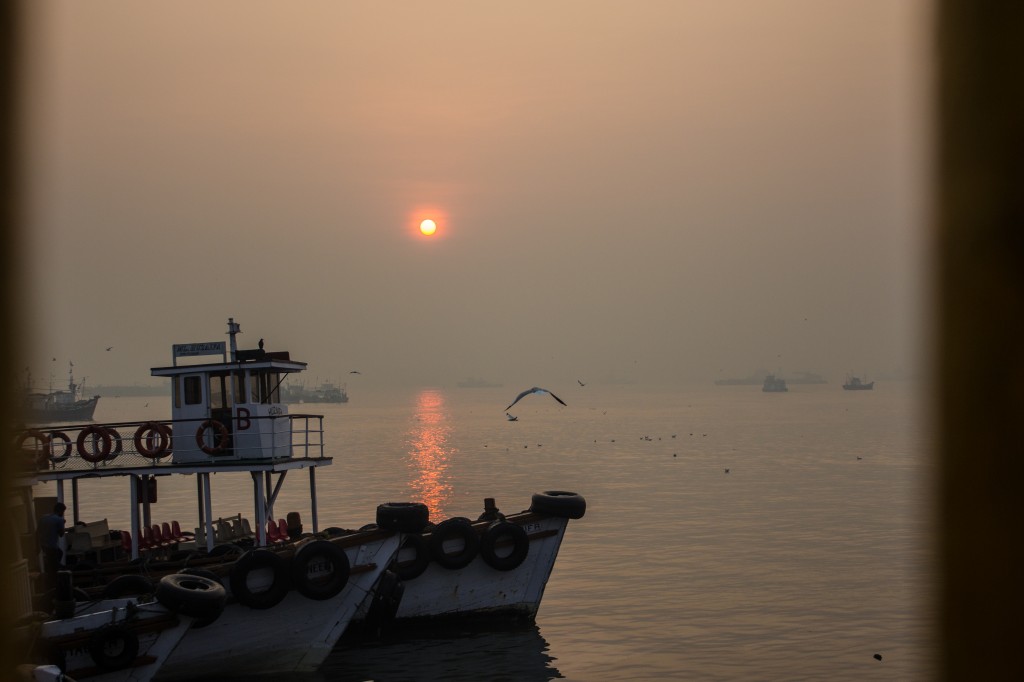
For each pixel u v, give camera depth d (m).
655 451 121.81
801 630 28.27
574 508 28.64
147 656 20.48
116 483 86.69
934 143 1.71
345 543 25.12
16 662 2.23
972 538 1.63
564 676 23.88
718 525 52.59
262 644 24.00
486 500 29.59
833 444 128.25
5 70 1.92
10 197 1.94
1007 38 1.61
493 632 27.81
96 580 23.56
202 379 26.94
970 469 1.63
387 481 84.56
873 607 31.00
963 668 1.63
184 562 24.41
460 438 163.38
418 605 27.16
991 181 1.63
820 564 39.47
